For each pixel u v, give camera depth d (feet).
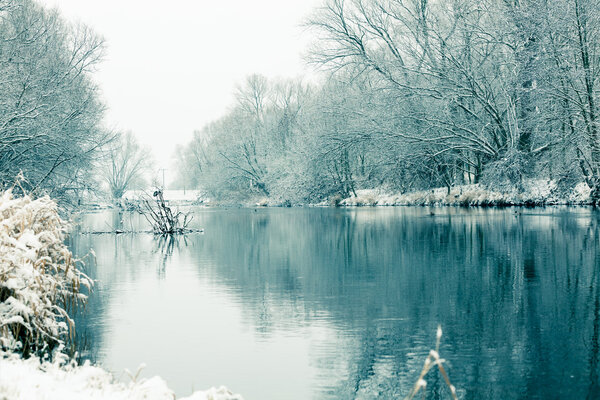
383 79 151.74
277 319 28.40
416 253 53.11
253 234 81.97
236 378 19.99
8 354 19.39
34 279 22.11
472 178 202.90
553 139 130.72
